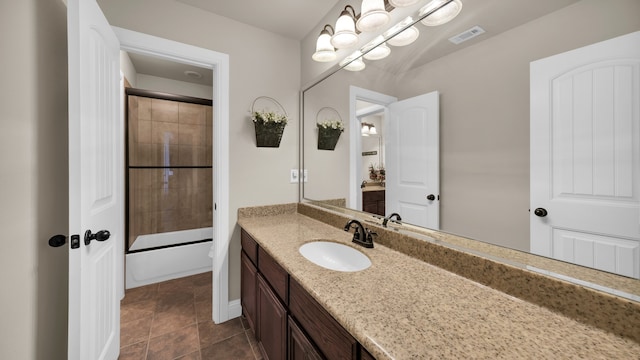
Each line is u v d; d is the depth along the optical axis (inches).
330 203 70.9
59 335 45.4
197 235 124.0
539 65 29.2
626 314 23.1
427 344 21.8
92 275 43.9
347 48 61.4
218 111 70.9
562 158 27.7
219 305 72.4
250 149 76.1
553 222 28.7
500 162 33.4
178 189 122.6
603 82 24.6
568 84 27.0
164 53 63.6
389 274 36.6
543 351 21.2
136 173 110.5
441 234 41.5
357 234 51.4
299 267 38.9
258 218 75.7
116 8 57.8
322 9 68.1
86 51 40.9
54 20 43.8
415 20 44.3
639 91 22.5
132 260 94.2
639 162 22.7
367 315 26.1
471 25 36.1
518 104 31.2
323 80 72.4
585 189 26.1
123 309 79.0
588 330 24.2
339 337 28.8
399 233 46.8
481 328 24.2
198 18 67.3
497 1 33.0
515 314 26.8
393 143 50.3
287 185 82.9
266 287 52.3
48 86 42.4
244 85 74.4
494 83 33.6
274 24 75.1
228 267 74.0
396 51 48.7
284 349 43.4
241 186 74.9
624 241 24.0
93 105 43.9
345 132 64.2
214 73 71.7
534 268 30.1
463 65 37.4
